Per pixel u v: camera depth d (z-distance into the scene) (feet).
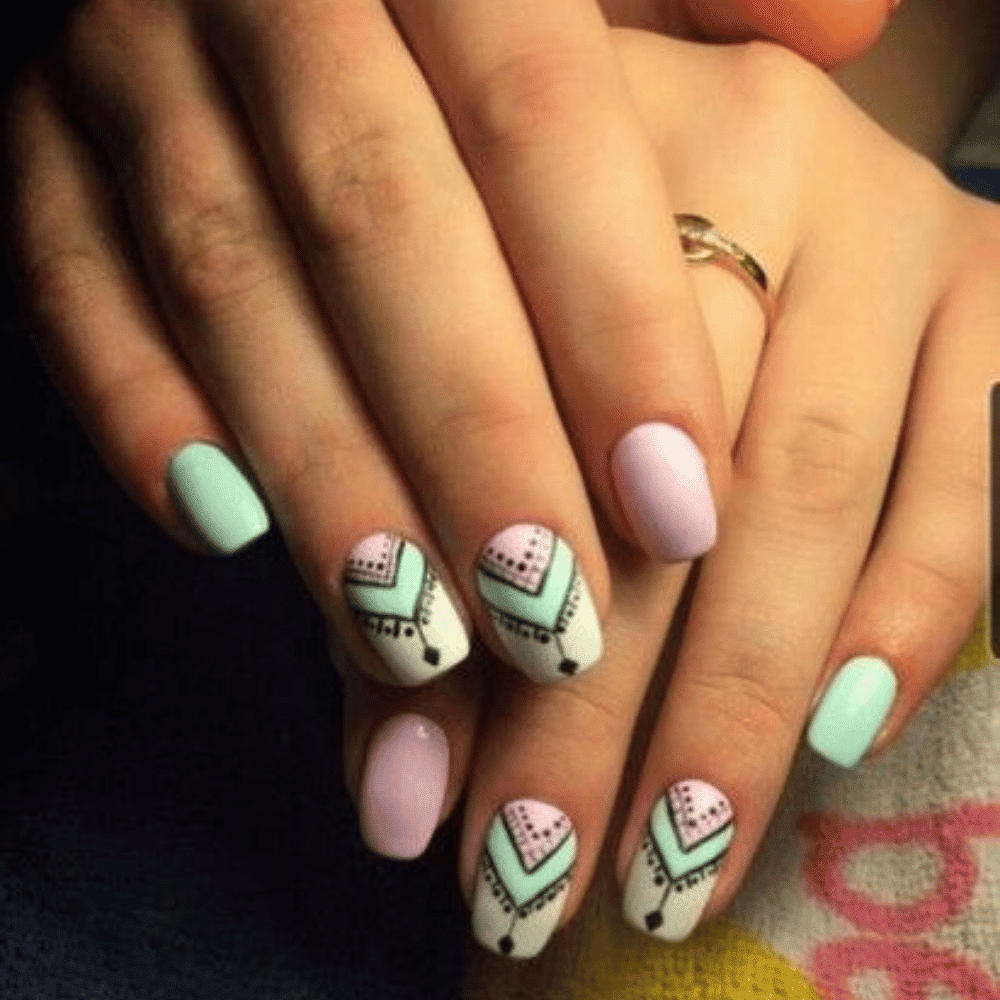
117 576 1.58
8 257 1.31
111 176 1.29
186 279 1.17
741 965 1.29
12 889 1.42
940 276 1.40
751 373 1.30
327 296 1.13
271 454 1.16
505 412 1.10
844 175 1.40
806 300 1.34
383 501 1.14
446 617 1.14
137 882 1.44
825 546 1.26
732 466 1.28
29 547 1.58
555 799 1.22
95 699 1.52
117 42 1.26
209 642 1.57
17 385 1.65
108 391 1.23
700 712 1.24
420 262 1.11
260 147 1.19
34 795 1.46
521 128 1.14
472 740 1.25
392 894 1.48
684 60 1.46
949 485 1.31
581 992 1.36
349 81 1.15
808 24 1.51
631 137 1.15
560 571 1.10
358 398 1.15
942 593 1.28
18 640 1.52
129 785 1.48
